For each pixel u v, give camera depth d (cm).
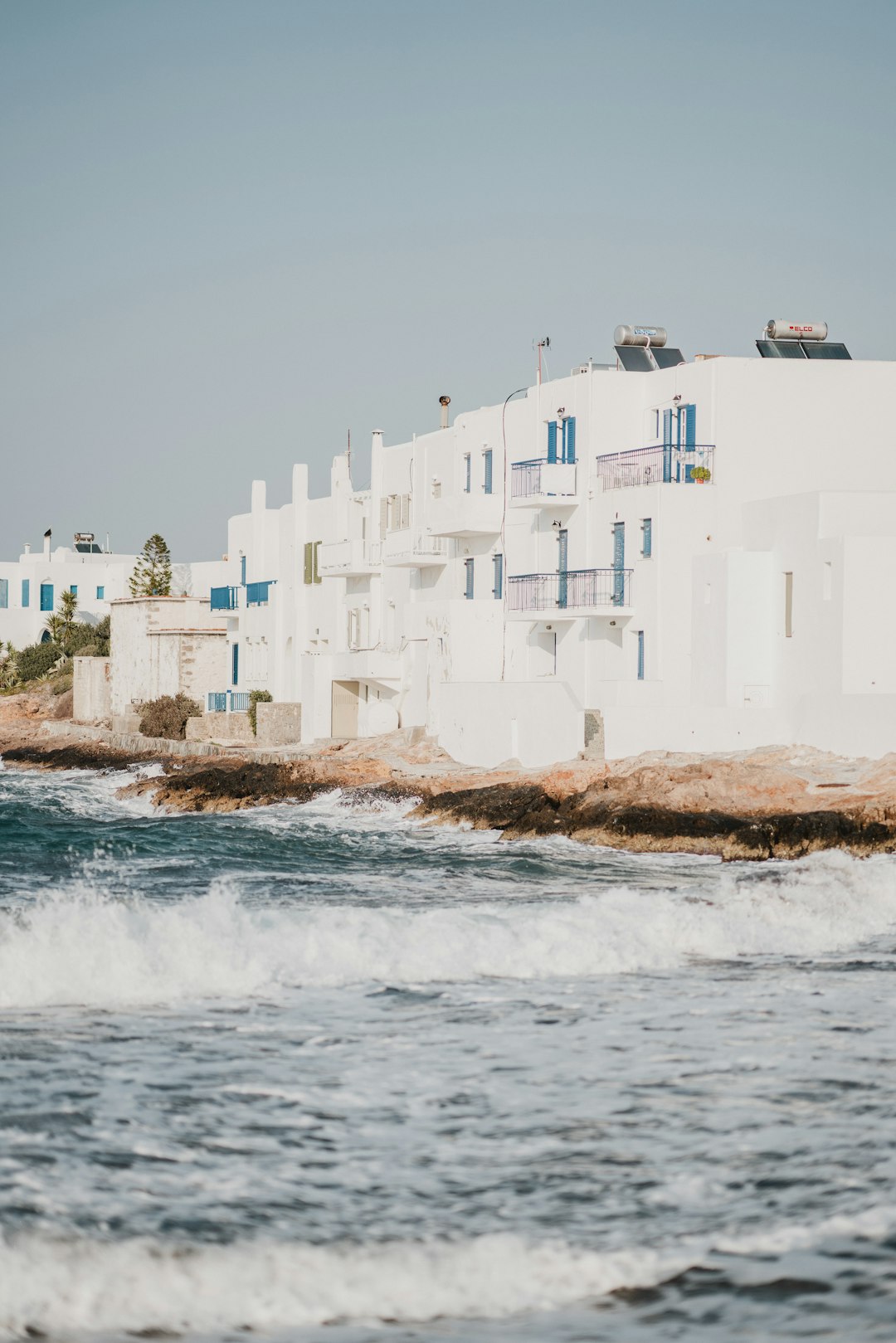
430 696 5884
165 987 1855
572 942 2172
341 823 4659
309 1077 1439
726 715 4569
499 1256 986
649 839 3784
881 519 4438
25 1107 1309
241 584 8275
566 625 5388
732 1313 895
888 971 2103
